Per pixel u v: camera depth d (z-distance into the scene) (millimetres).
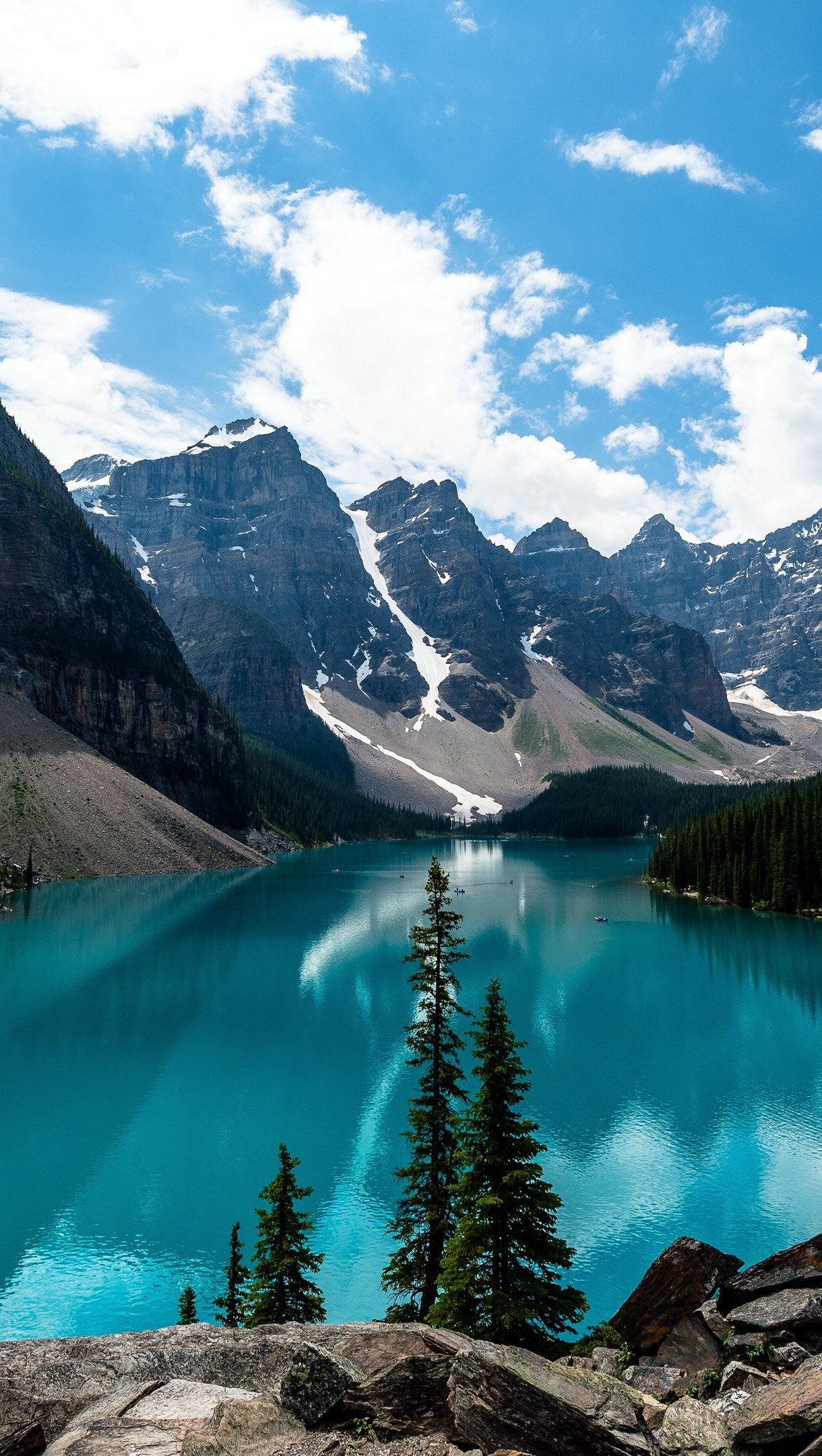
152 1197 40188
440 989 28641
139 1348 14555
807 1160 44656
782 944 108625
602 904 147375
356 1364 12203
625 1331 16641
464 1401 10312
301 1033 67000
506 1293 20578
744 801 166000
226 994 79125
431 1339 12695
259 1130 48188
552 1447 9859
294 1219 26812
